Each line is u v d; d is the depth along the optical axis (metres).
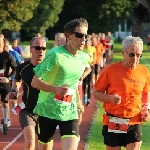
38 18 61.34
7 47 13.86
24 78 8.62
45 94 7.12
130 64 7.05
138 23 82.69
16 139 11.80
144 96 7.25
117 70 7.13
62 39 11.11
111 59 43.12
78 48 6.96
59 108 7.06
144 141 11.45
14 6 37.34
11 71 12.08
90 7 71.56
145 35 82.56
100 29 71.94
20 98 18.95
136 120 7.12
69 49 7.03
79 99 8.10
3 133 12.39
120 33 89.88
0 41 11.91
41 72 6.90
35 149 8.35
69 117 7.09
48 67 6.91
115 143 7.14
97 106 17.17
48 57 6.96
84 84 17.16
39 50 8.66
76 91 7.88
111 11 71.00
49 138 7.32
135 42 6.99
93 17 72.00
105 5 70.56
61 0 63.97
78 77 7.11
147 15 81.94
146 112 7.09
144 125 13.55
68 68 6.96
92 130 12.66
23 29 62.56
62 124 7.10
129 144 7.12
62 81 7.01
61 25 73.38
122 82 7.06
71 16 72.88
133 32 82.69
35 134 8.30
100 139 11.55
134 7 74.19
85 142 11.24
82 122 14.05
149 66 34.78
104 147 10.70
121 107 7.06
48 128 7.21
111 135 7.13
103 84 7.20
